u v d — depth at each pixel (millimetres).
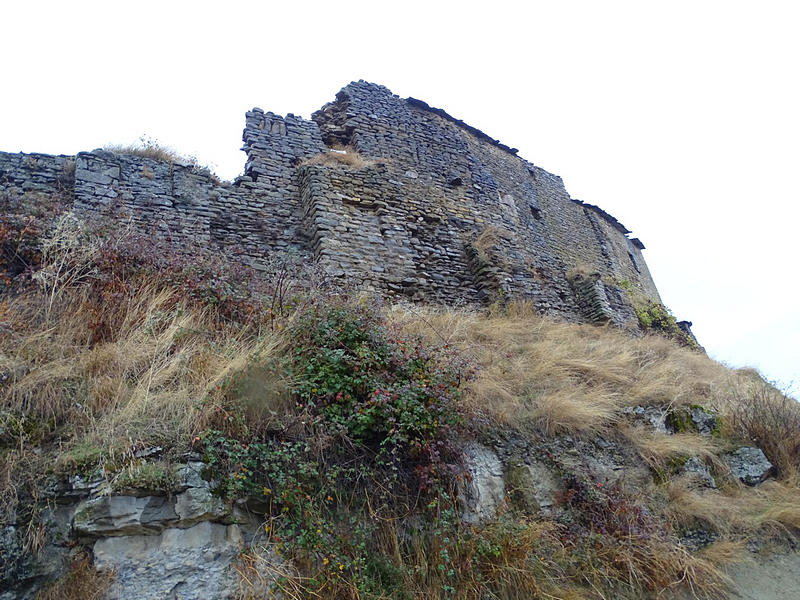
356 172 10203
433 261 10250
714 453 6137
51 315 4660
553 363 6996
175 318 5027
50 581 3045
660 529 4746
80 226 5586
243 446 3719
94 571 3123
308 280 6711
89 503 3270
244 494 3613
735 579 4633
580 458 5332
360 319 5191
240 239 8797
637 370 7719
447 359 5152
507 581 3820
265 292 6078
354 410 4191
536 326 9039
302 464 3711
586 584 4172
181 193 8664
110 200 7883
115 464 3424
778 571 4836
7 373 3734
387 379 4520
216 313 5449
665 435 6160
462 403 4879
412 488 4141
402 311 7477
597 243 17984
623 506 4770
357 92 12242
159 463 3533
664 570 4367
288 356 4574
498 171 14812
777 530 5281
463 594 3598
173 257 6039
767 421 6695
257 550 3457
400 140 12164
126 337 4707
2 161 7750
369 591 3410
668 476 5547
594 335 10164
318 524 3545
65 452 3469
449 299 9820
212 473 3611
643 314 14891
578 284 13172
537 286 11430
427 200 11328
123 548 3256
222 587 3297
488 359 6609
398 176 11242
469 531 4023
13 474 3236
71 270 5270
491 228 11906
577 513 4754
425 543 3885
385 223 9891
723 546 4871
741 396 7391
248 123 10305
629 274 19312
